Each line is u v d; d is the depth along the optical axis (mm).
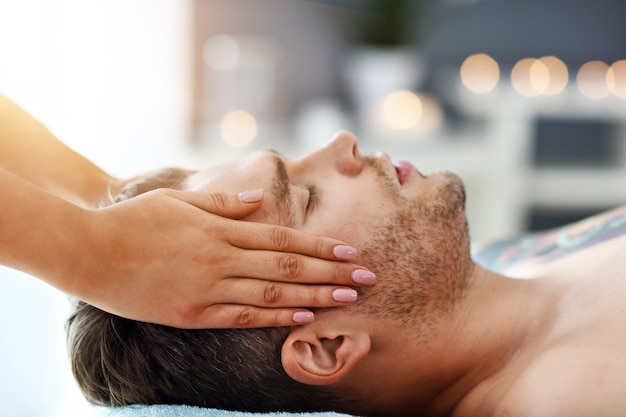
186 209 944
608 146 2918
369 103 2898
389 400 1100
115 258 899
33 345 2061
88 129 2309
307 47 3002
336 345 1036
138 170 2436
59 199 890
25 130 1201
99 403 1073
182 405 998
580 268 1207
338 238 1044
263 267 947
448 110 3064
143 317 938
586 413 896
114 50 2369
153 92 2451
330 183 1091
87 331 1046
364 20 3037
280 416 959
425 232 1079
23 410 2041
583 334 1025
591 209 2805
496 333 1101
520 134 2670
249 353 1014
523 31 3047
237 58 2873
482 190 2699
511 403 966
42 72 2158
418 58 3027
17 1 2102
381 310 1033
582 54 3039
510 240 1603
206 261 932
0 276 2025
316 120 2816
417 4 3055
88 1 2271
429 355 1074
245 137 2773
